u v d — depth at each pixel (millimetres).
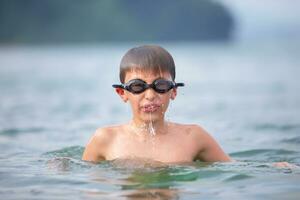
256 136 13656
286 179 7895
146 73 8711
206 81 35688
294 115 18344
